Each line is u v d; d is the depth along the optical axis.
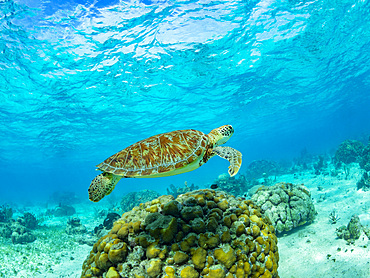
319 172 21.45
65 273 9.56
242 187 18.98
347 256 7.23
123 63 17.55
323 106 51.91
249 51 19.53
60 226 17.88
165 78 21.06
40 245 12.59
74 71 17.58
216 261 3.36
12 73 17.03
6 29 12.83
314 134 142.50
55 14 12.41
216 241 3.41
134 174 4.04
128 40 15.15
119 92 22.17
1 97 20.34
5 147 38.59
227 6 13.88
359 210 10.45
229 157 4.74
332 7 15.99
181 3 13.13
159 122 34.53
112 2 12.25
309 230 9.69
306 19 16.67
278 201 10.15
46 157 51.12
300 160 36.72
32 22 12.66
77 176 117.31
